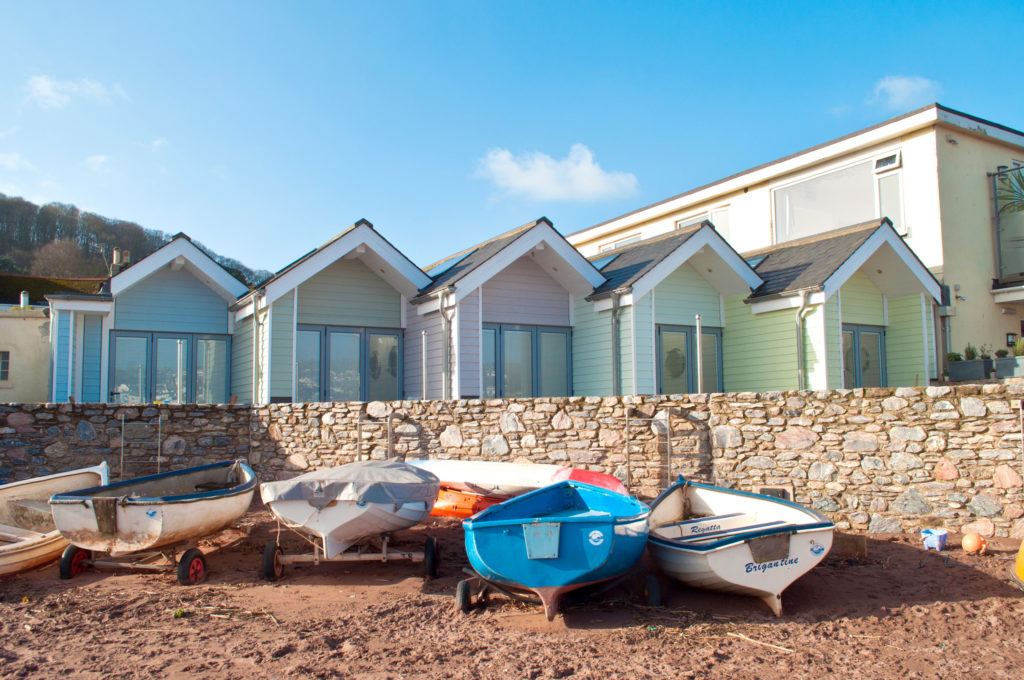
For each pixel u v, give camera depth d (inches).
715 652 273.6
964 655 270.2
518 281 700.7
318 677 251.8
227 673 254.8
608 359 674.8
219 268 700.0
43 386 749.9
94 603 328.5
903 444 426.9
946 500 414.6
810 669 259.0
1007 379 639.8
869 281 737.0
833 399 446.9
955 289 770.2
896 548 400.2
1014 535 396.2
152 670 257.1
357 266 701.3
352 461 545.3
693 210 1067.9
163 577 372.2
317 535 363.9
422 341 673.6
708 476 478.0
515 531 305.4
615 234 1214.3
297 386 663.8
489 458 522.3
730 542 307.9
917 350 714.2
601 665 262.1
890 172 818.2
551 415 511.2
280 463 569.6
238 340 712.4
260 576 373.7
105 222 2284.7
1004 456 401.7
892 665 262.1
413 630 298.0
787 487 454.0
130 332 689.0
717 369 724.0
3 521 418.6
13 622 305.6
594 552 302.0
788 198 932.6
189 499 358.6
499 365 684.7
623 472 490.0
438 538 444.8
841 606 319.9
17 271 1955.0
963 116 794.8
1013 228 812.0
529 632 295.1
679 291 709.3
